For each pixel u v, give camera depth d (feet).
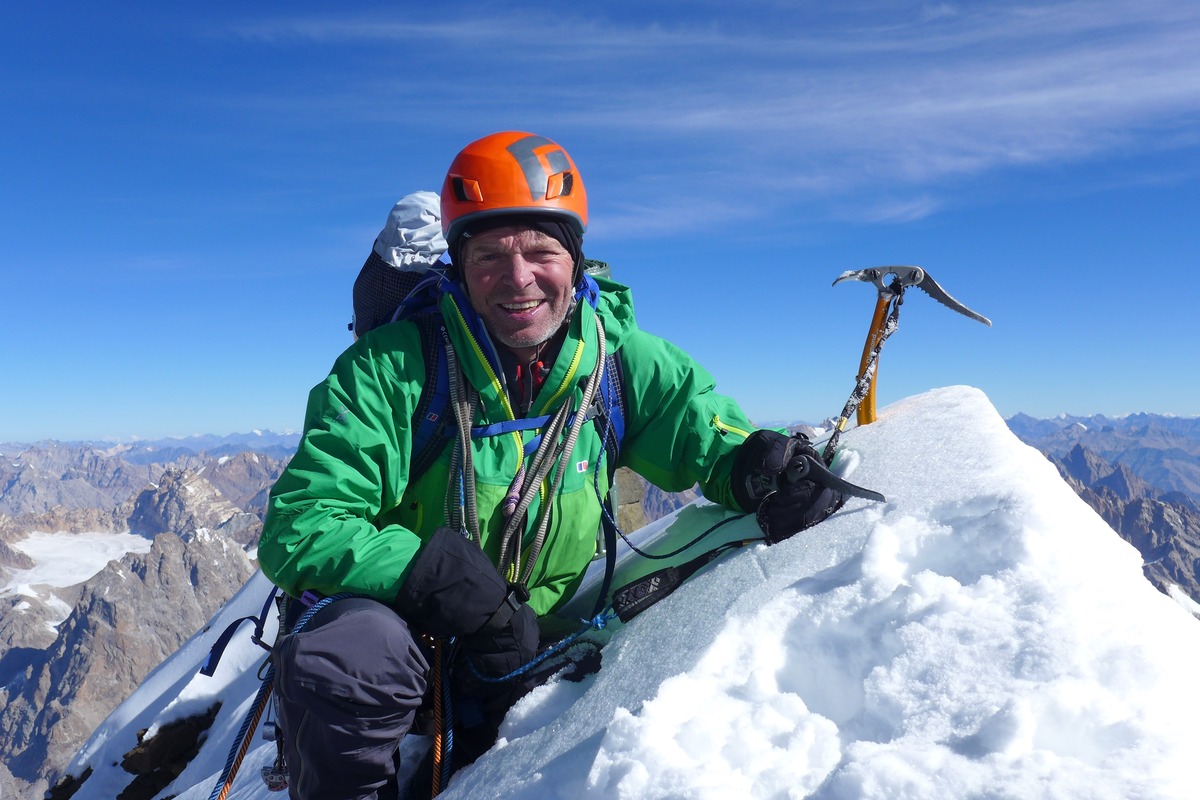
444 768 8.94
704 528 11.82
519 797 7.26
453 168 9.21
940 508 8.65
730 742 6.46
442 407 9.41
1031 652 6.13
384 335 9.59
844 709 7.01
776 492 9.86
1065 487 9.62
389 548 8.48
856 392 11.87
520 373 9.82
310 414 9.41
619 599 10.03
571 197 9.22
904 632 6.88
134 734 29.01
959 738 5.59
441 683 9.05
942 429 11.18
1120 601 6.56
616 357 10.52
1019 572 7.13
